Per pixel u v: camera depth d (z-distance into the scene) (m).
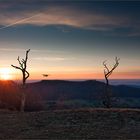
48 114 36.03
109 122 32.34
